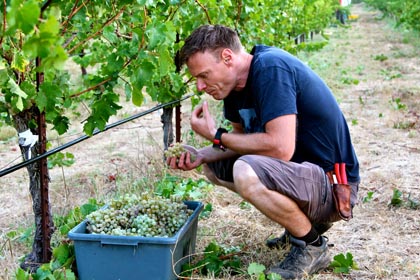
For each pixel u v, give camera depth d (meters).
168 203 3.33
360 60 14.47
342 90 10.05
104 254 2.95
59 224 4.09
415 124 7.28
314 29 18.83
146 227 3.05
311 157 3.21
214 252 3.47
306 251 3.23
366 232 3.98
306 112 3.08
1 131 7.45
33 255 3.51
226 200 4.67
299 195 3.02
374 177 5.20
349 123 7.56
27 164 3.13
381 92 9.62
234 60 3.00
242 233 3.91
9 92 2.94
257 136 2.99
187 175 5.31
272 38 7.80
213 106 8.59
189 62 2.99
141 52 3.02
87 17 3.59
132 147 6.68
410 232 3.97
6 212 4.71
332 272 3.34
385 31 25.12
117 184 5.02
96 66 12.93
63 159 6.14
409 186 4.94
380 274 3.31
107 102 3.16
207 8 4.62
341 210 3.12
